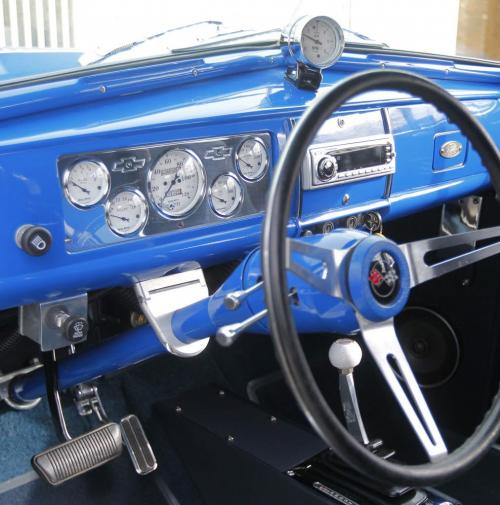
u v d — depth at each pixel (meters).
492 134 1.82
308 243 0.88
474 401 1.81
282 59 1.40
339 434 0.79
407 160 1.61
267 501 1.36
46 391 1.56
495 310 1.74
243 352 2.02
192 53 1.30
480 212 1.83
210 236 1.32
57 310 1.22
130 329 1.51
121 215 1.20
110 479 1.61
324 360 2.00
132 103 1.21
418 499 1.20
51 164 1.09
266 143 1.36
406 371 0.94
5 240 1.07
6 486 1.53
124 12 2.66
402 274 0.89
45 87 1.10
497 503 1.55
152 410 1.74
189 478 1.65
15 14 2.61
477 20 2.87
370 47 1.55
